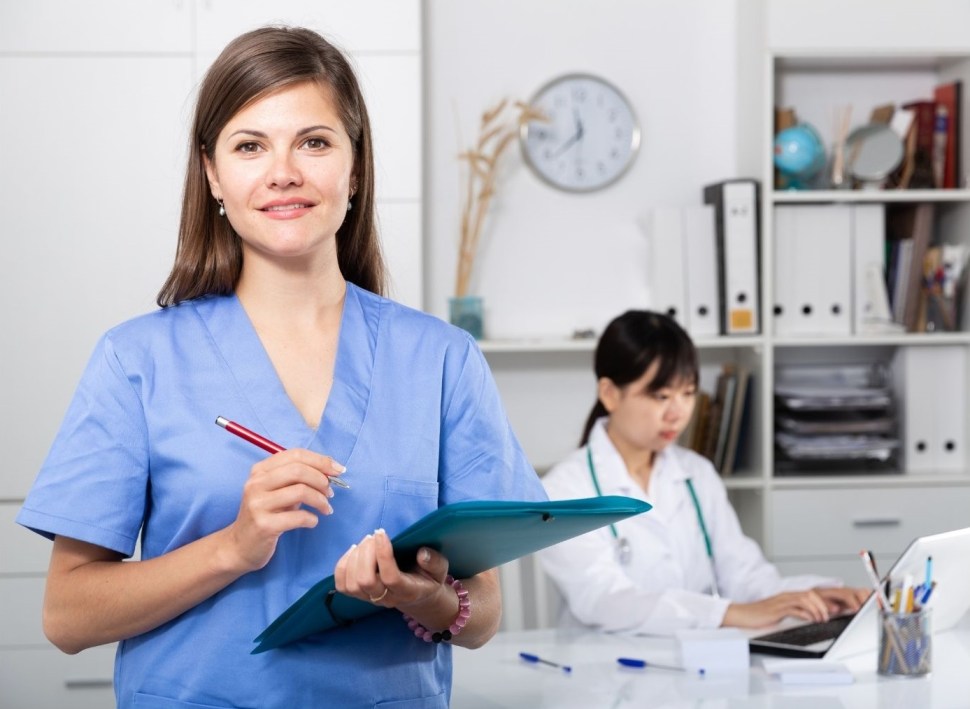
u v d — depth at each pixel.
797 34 3.08
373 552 1.05
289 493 1.05
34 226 2.84
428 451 1.25
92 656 2.82
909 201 3.25
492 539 1.10
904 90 3.36
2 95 2.81
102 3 2.81
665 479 2.43
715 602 2.06
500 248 3.30
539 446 3.35
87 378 1.20
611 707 1.59
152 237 2.84
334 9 2.87
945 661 1.81
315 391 1.24
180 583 1.10
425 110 3.26
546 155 3.29
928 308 3.26
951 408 3.23
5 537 2.83
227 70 1.18
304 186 1.17
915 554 1.75
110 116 2.82
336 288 1.28
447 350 1.30
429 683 1.26
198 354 1.22
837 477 3.13
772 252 3.15
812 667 1.74
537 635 2.06
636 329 2.31
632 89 3.32
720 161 3.34
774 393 3.24
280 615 1.11
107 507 1.16
